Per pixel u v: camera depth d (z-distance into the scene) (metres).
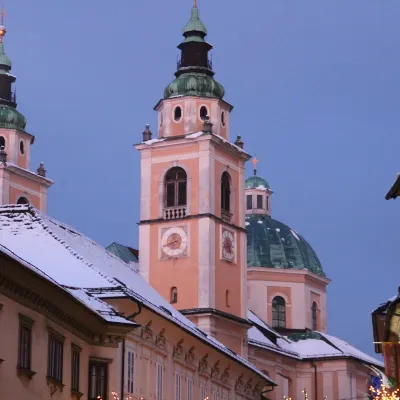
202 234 134.62
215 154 137.88
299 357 160.12
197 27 144.50
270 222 175.12
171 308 96.75
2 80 163.00
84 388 69.94
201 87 141.12
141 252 137.25
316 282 172.50
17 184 158.50
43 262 77.44
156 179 138.38
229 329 135.50
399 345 72.69
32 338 61.72
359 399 161.88
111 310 72.62
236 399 108.50
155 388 87.06
